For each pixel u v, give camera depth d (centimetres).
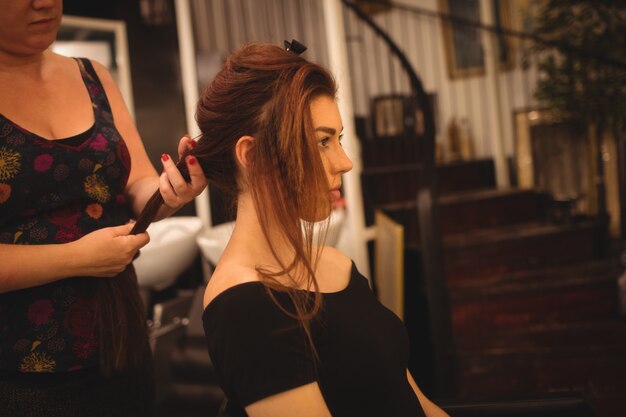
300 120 90
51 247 110
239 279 92
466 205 424
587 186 448
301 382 87
